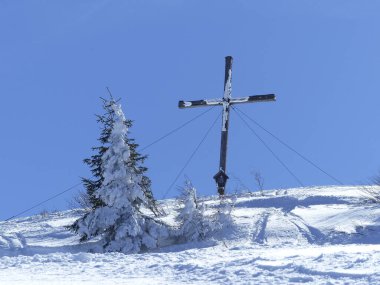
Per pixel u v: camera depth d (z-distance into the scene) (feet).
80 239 66.80
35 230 76.64
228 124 98.27
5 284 36.06
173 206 84.43
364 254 40.34
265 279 33.86
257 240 62.03
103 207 66.23
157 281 36.22
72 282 36.70
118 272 40.78
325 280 32.37
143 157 68.54
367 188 83.30
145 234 64.80
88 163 69.92
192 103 99.25
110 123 69.41
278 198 80.23
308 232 62.59
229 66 100.32
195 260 45.73
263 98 97.50
